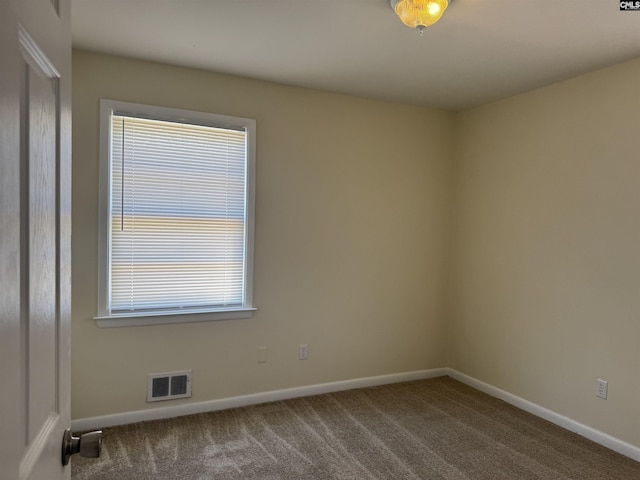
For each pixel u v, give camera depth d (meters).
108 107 2.81
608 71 2.79
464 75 3.02
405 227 3.83
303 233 3.43
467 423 3.06
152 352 2.99
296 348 3.45
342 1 2.06
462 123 3.93
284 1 2.07
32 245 0.70
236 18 2.26
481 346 3.72
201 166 3.09
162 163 2.98
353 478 2.35
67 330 0.93
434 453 2.63
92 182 2.80
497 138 3.58
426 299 3.96
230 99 3.14
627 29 2.29
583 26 2.27
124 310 2.93
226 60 2.84
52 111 0.82
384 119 3.70
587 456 2.64
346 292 3.61
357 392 3.60
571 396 2.99
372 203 3.68
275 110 3.29
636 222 2.63
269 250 3.32
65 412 0.92
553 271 3.12
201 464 2.45
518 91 3.33
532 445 2.76
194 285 3.11
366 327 3.70
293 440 2.75
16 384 0.62
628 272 2.67
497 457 2.60
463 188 3.92
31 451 0.70
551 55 2.64
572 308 2.99
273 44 2.58
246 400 3.28
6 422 0.59
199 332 3.12
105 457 2.51
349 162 3.57
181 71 2.99
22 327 0.66
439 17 1.98
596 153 2.85
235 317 3.22
